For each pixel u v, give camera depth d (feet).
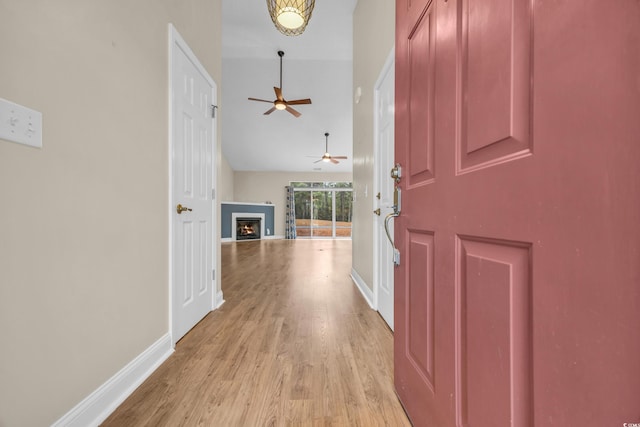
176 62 5.87
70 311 3.34
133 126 4.52
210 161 7.73
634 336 1.16
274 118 24.00
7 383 2.66
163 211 5.39
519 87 1.83
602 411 1.28
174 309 5.66
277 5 7.65
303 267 14.66
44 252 3.02
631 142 1.18
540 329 1.64
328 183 35.83
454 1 2.58
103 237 3.86
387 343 5.82
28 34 2.86
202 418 3.68
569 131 1.46
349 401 4.02
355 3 11.09
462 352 2.47
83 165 3.54
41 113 2.99
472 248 2.35
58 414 3.16
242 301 8.67
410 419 3.60
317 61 18.07
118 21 4.17
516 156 1.84
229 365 4.98
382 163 7.48
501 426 1.96
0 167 2.61
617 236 1.23
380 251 7.53
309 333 6.31
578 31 1.41
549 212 1.58
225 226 30.40
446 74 2.71
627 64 1.19
